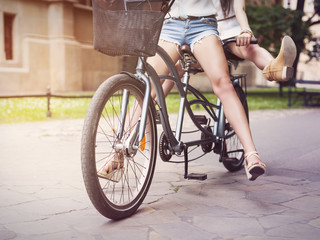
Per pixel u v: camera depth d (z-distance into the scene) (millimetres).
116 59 22688
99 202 2834
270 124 8953
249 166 3322
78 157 5449
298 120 9727
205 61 3562
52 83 20172
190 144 3721
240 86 4480
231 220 3029
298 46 17156
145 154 3393
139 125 3125
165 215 3154
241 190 3824
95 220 3051
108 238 2711
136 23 2773
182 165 4938
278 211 3227
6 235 2748
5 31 18859
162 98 3393
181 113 3686
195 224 2955
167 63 3480
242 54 3943
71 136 7281
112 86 2938
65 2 19844
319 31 27188
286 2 20938
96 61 21828
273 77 3600
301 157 5352
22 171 4625
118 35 2791
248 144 3430
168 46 3645
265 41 17594
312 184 4016
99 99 2855
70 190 3844
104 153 3156
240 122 3496
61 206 3373
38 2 19578
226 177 4359
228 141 4668
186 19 3588
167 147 3549
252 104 14453
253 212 3207
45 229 2867
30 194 3715
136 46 2797
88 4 21797
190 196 3646
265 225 2928
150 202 3479
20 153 5695
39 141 6727
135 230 2850
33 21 19453
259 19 16688
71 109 11914
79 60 20734
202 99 4012
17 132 7723
